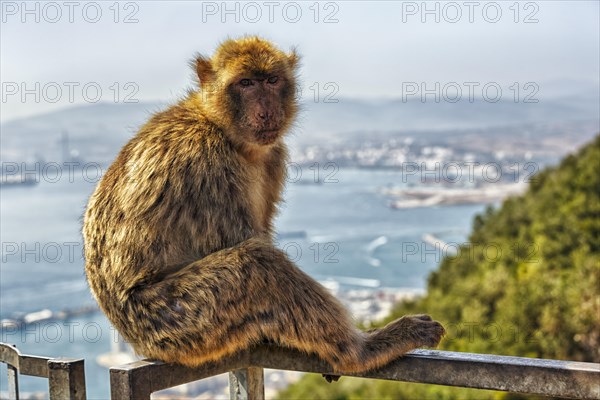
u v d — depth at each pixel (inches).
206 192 171.6
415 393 684.7
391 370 152.5
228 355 157.9
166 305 156.6
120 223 166.7
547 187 1010.7
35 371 145.2
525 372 126.8
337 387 834.8
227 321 153.9
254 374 165.5
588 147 1042.1
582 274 703.7
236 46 200.5
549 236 854.5
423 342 155.9
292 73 211.8
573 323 657.0
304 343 156.0
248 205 179.8
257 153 200.8
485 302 786.2
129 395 138.9
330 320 155.3
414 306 912.3
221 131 188.1
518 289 743.1
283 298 155.6
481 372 131.8
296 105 213.3
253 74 193.9
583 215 845.8
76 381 132.2
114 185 173.2
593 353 639.1
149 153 171.8
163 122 182.4
